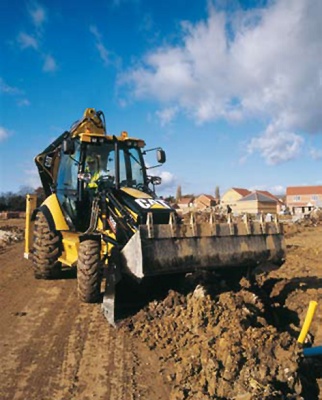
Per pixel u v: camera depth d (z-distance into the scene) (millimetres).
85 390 4535
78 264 7004
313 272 10266
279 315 6926
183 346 5344
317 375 5039
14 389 4551
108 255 6949
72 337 6000
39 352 5504
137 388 4574
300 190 83188
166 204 7219
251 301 6488
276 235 7242
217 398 4270
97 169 8289
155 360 5238
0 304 7719
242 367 4547
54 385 4641
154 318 6270
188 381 4609
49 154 10352
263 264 7152
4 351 5543
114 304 6500
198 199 74938
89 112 10078
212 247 6508
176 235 6250
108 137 8359
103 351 5516
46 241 9141
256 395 4074
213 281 7090
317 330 6176
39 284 9227
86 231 7652
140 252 5949
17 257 13641
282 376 4516
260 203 61438
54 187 9875
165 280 7031
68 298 8016
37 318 6871
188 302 6219
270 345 4836
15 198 59938
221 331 5215
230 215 6891
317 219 35594
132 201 7121
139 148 8852
